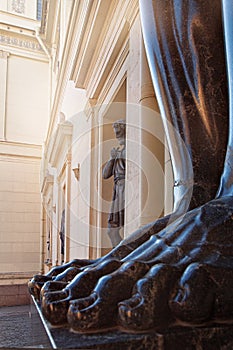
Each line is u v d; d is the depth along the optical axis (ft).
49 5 18.90
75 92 11.97
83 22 7.74
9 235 20.93
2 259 20.35
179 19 2.55
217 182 2.27
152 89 4.38
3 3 21.81
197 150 2.34
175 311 1.28
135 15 5.22
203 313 1.28
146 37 2.80
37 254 21.13
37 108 22.79
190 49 2.48
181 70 2.52
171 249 1.61
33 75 22.91
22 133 22.24
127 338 1.20
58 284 1.61
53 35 20.98
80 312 1.27
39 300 1.74
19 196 21.65
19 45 22.54
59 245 11.73
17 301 19.38
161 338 1.20
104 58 7.20
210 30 2.47
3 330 2.36
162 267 1.39
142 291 1.30
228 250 1.59
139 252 1.72
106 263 1.59
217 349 1.24
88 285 1.47
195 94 2.43
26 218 21.45
